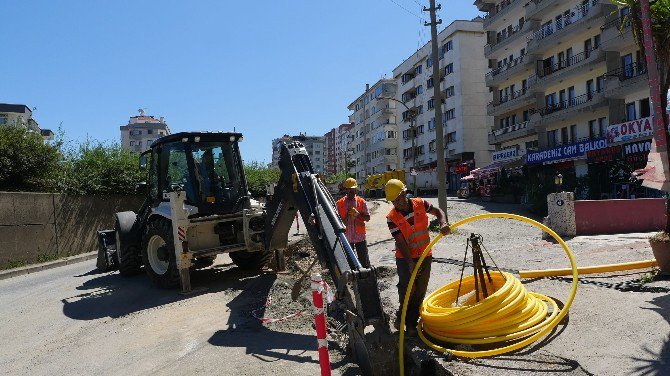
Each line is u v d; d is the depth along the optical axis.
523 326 4.68
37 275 13.46
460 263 8.70
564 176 28.67
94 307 8.28
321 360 3.61
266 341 5.62
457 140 55.16
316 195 6.07
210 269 11.27
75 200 17.70
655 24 7.48
